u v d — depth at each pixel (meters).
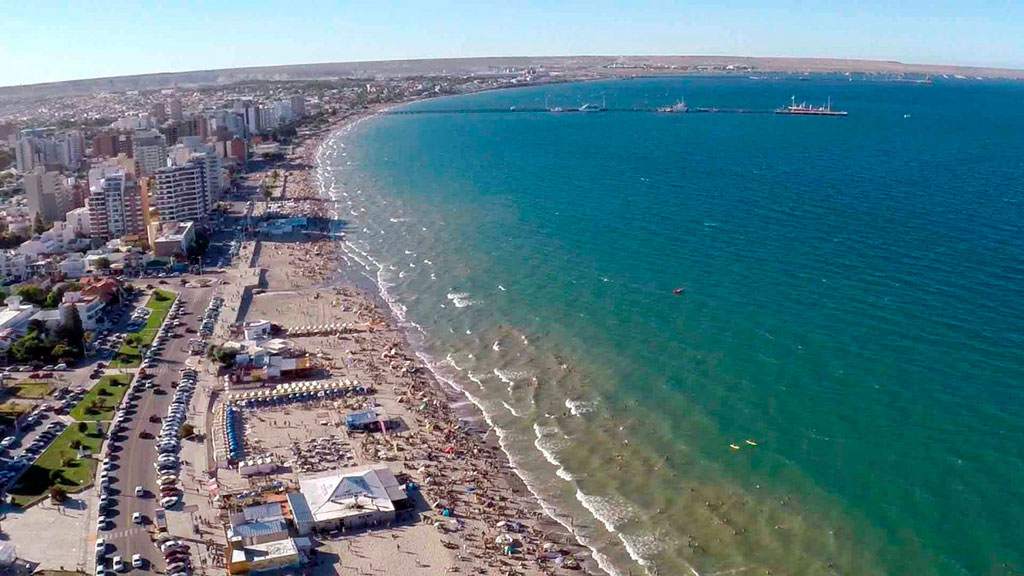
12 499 133.25
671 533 124.69
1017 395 150.25
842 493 127.94
